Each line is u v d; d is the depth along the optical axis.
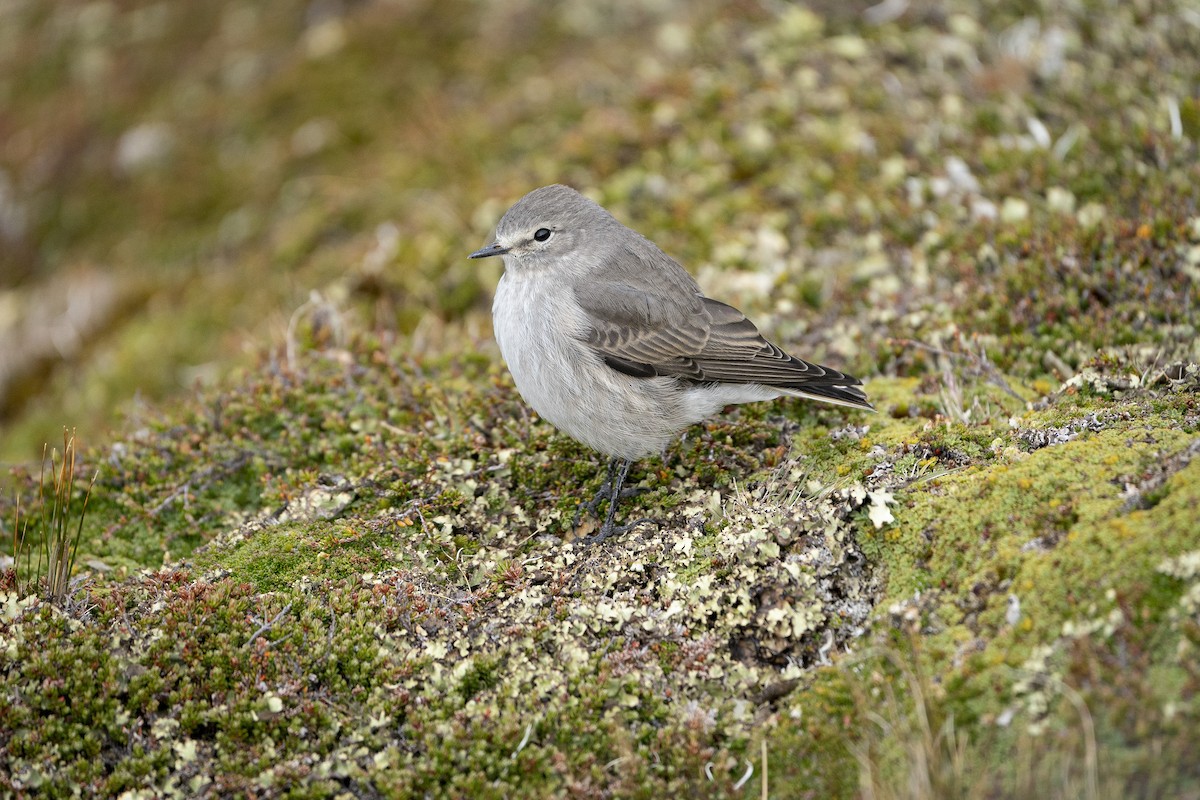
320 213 17.95
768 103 16.86
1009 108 16.17
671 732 8.36
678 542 9.73
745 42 18.42
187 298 17.73
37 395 17.67
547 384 10.77
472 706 8.66
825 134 16.25
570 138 17.14
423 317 15.12
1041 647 7.93
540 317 10.74
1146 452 9.08
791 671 8.68
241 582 9.88
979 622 8.36
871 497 9.52
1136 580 7.91
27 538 11.33
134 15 23.41
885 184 15.32
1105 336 11.80
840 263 14.49
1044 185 14.84
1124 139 15.16
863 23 18.31
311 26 22.12
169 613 9.37
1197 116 15.43
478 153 17.95
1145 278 12.48
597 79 18.73
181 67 22.12
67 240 20.09
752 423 11.59
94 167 20.86
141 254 19.17
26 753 8.45
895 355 12.70
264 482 11.75
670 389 10.77
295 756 8.52
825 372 10.71
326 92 20.53
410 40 21.09
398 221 17.19
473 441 11.55
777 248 14.73
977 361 11.84
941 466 10.00
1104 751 7.28
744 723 8.48
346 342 13.98
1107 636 7.76
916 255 14.18
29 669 8.82
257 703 8.73
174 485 11.79
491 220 16.14
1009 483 9.21
